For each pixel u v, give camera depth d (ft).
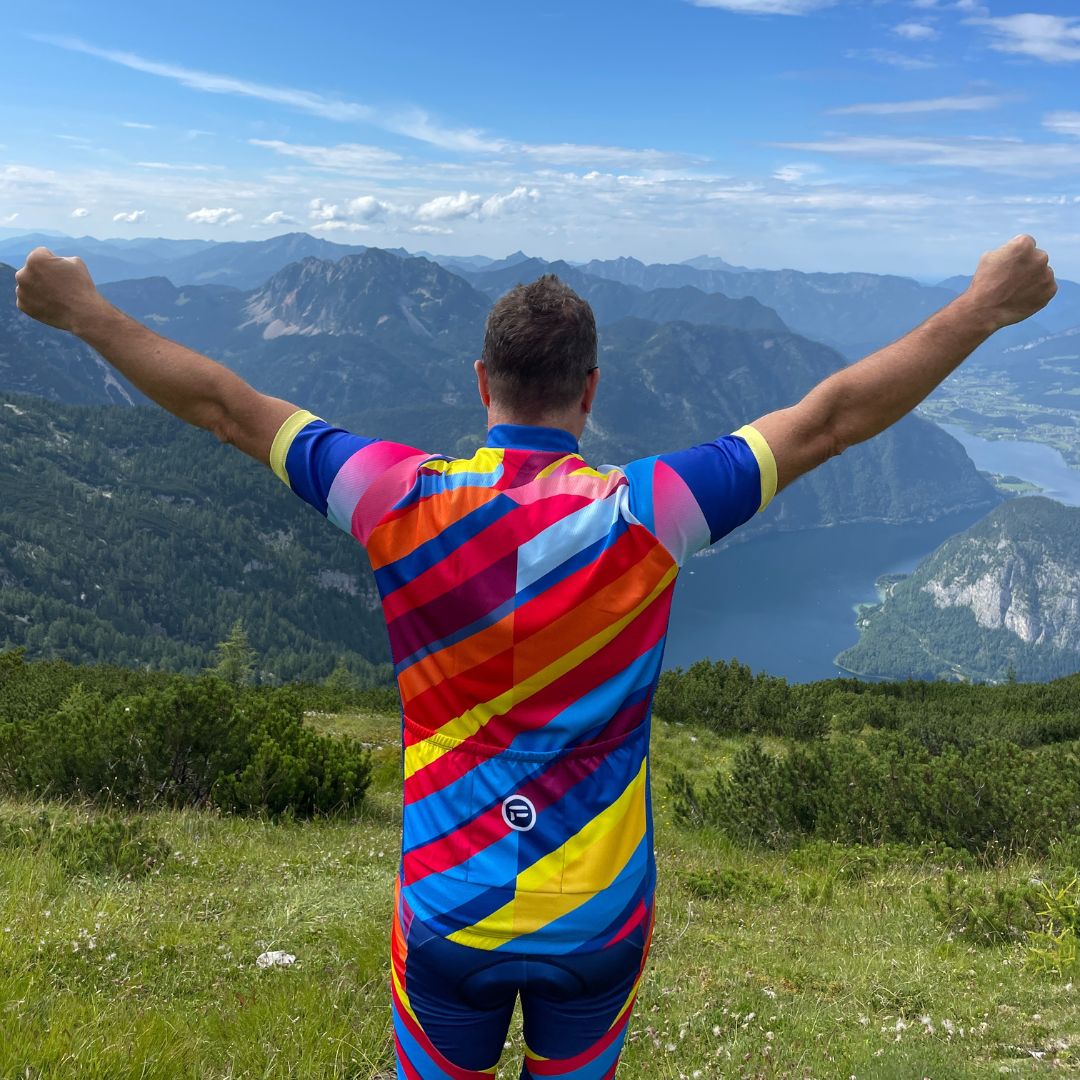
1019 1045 17.07
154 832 29.91
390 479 6.96
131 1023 14.19
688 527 6.70
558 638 6.65
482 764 6.81
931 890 28.68
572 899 6.67
